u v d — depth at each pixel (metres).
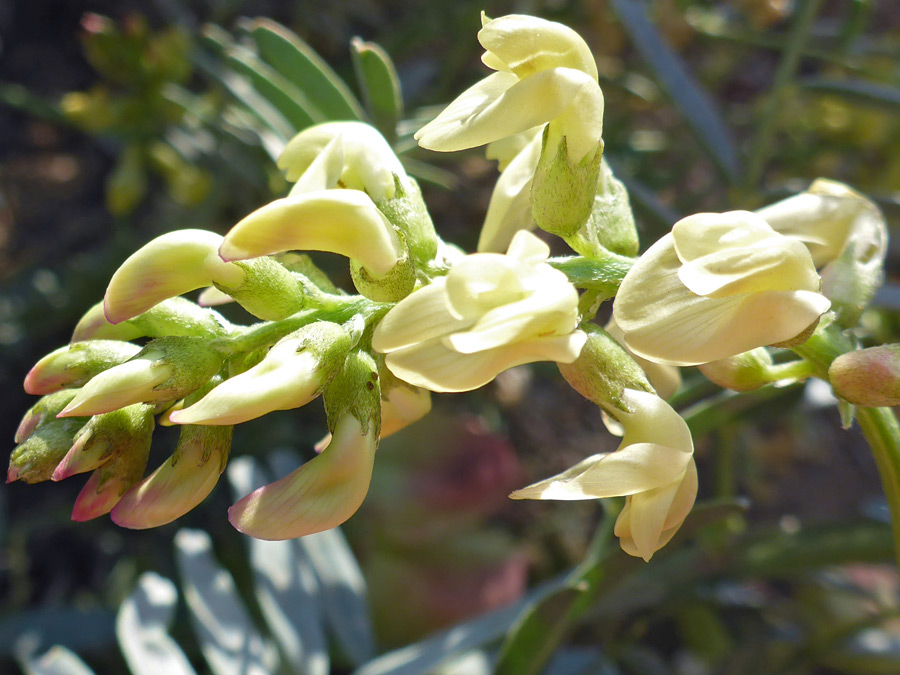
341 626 0.16
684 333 0.07
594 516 0.27
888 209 0.17
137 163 0.24
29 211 0.30
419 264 0.08
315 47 0.28
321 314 0.08
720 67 0.28
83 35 0.22
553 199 0.08
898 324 0.18
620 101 0.27
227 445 0.08
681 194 0.27
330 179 0.08
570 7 0.26
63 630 0.20
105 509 0.08
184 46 0.23
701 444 0.28
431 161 0.21
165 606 0.16
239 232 0.07
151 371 0.07
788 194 0.18
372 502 0.22
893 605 0.22
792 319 0.07
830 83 0.18
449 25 0.25
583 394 0.08
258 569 0.16
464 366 0.07
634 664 0.21
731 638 0.22
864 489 0.29
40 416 0.08
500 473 0.22
